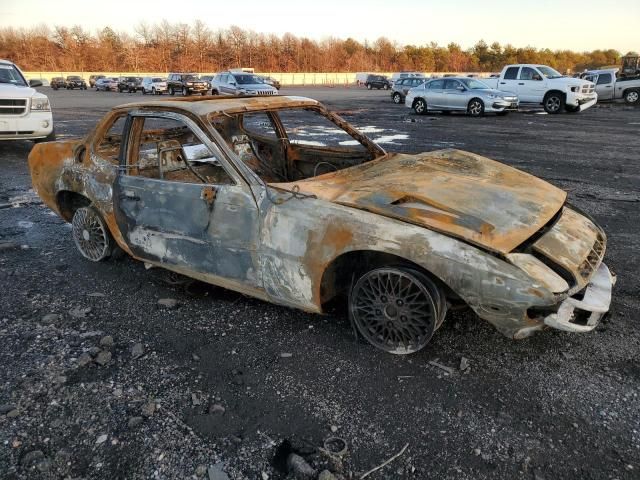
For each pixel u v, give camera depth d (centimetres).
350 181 338
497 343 314
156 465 224
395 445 234
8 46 7819
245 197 320
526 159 969
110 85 4672
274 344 319
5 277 427
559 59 11238
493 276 253
